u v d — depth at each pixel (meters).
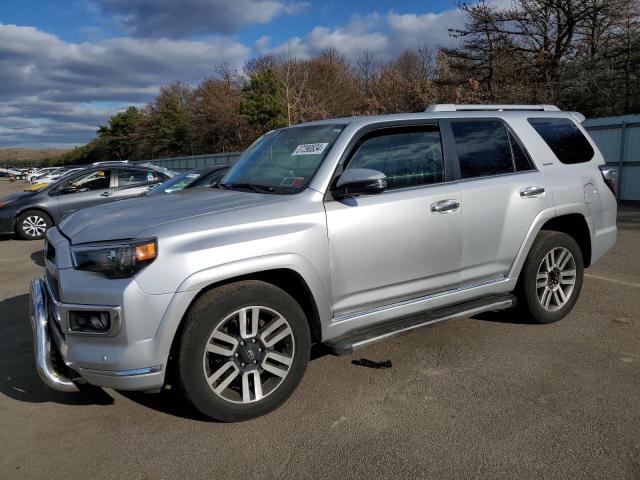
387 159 3.81
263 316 3.29
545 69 23.55
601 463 2.73
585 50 23.73
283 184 3.69
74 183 11.83
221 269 3.03
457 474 2.69
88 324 2.95
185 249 2.98
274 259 3.18
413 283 3.82
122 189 11.73
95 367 2.93
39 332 3.17
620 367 3.85
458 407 3.34
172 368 3.18
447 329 4.71
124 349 2.89
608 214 5.04
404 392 3.56
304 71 42.81
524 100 22.58
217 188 4.16
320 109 33.03
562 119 4.97
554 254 4.66
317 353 4.26
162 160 46.44
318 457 2.87
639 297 5.52
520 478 2.64
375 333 3.61
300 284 3.41
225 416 3.17
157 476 2.76
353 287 3.54
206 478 2.73
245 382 3.21
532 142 4.59
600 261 7.19
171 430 3.20
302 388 3.67
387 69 43.78
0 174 83.44
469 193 4.04
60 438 3.16
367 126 3.79
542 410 3.27
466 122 4.26
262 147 4.46
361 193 3.41
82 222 3.50
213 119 51.31
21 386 3.90
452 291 4.05
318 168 3.58
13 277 7.68
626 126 13.49
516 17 24.48
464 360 4.04
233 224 3.16
